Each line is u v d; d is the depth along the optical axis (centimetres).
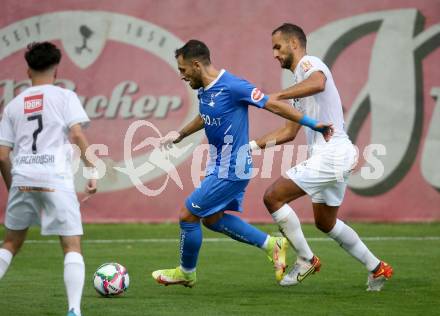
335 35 4525
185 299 2386
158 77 4509
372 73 4528
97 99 4500
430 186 4538
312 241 3894
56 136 2003
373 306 2267
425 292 2508
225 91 2388
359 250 2531
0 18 4481
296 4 4525
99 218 4494
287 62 2611
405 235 4088
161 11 4516
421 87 4528
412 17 4525
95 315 2127
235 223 2542
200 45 2419
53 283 2672
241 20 4516
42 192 1986
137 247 3669
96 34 4500
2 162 2050
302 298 2405
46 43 2072
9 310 2202
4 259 2039
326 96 2542
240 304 2303
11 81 4478
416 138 4531
